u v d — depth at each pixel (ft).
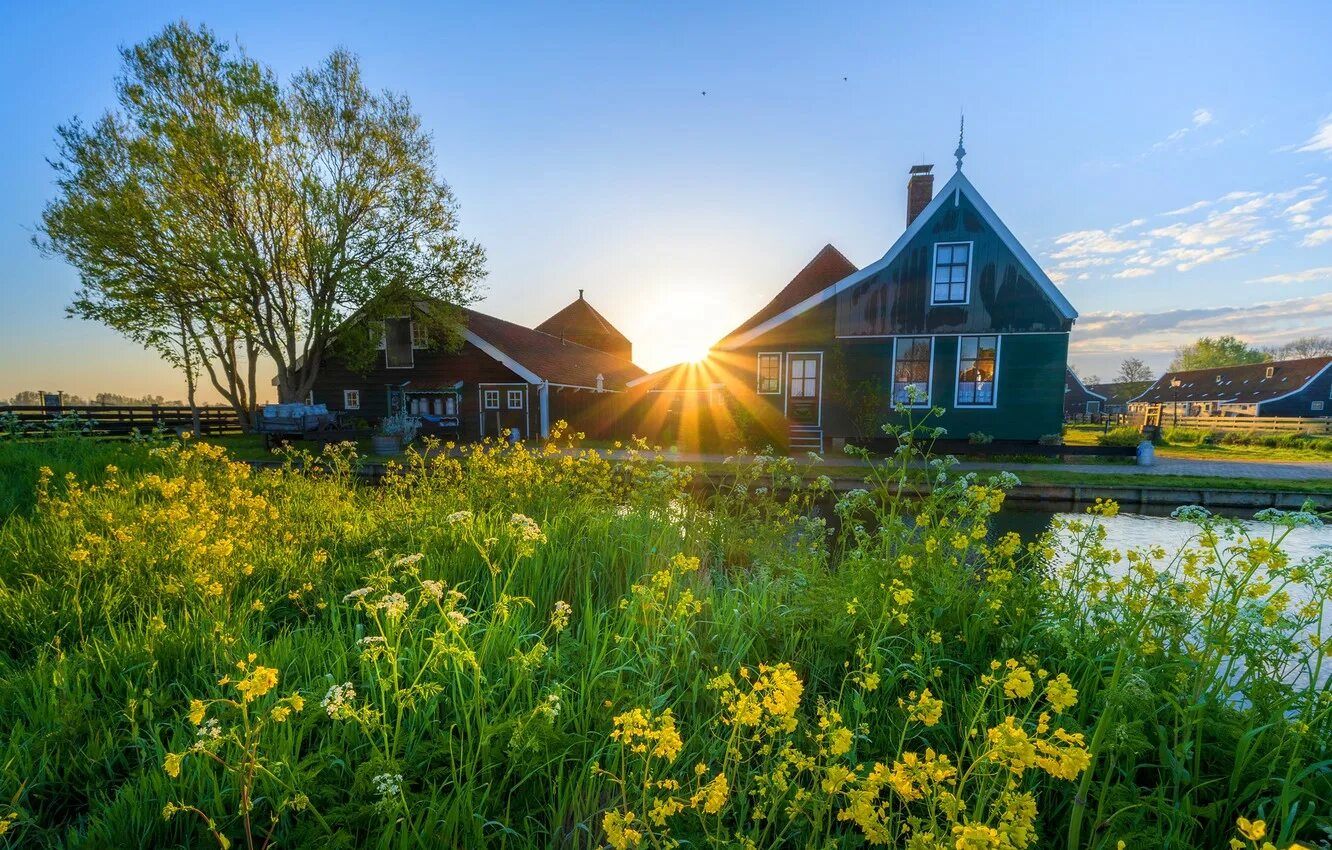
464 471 23.80
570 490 20.54
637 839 4.67
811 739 6.86
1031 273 47.50
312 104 60.39
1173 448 63.31
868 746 7.38
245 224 58.75
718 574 14.10
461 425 69.97
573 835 6.12
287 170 59.52
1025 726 6.69
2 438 34.94
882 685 8.39
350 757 6.77
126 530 13.16
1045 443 48.03
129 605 11.17
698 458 46.21
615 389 90.22
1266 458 51.01
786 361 54.54
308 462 25.30
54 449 30.48
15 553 13.47
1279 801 5.74
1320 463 46.11
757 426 50.57
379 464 41.06
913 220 54.90
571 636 10.11
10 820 5.93
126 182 52.31
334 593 11.52
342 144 62.03
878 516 12.47
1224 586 9.82
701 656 9.24
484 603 11.23
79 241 51.80
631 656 8.95
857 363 52.44
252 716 7.14
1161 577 8.66
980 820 5.56
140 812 6.01
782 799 6.28
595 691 8.14
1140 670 7.07
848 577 11.59
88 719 7.43
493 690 7.79
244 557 12.71
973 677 8.81
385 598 7.72
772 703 5.21
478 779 6.80
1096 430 107.76
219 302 57.52
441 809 6.00
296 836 5.63
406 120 64.28
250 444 58.29
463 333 68.85
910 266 50.47
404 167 64.39
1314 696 7.00
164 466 26.55
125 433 63.46
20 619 10.25
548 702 6.91
